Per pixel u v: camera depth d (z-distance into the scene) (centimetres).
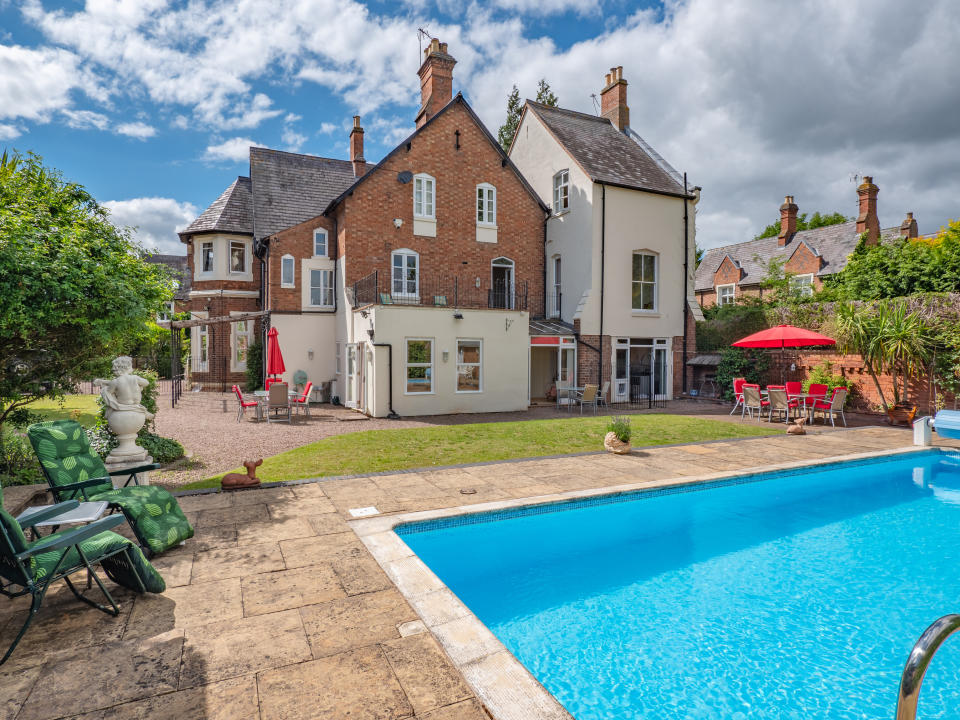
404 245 1798
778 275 2748
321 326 1938
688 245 2016
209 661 300
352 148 2366
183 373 2527
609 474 778
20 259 525
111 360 739
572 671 367
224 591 390
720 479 767
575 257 1898
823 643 402
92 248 625
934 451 1016
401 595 386
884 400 1431
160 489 479
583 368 1816
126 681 281
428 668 296
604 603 466
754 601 470
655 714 322
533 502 624
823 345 1589
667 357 1984
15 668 292
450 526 575
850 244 3027
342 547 478
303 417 1452
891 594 482
